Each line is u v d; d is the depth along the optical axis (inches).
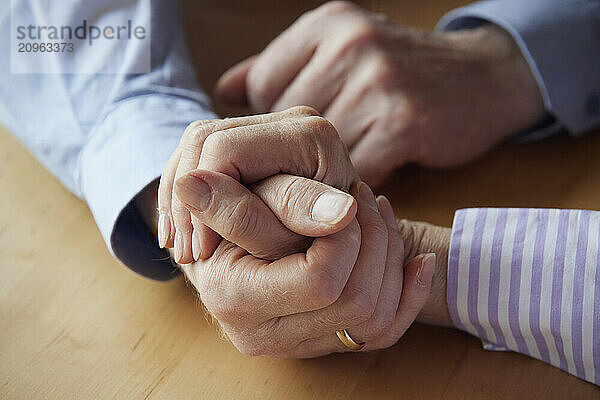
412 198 24.0
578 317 19.9
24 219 23.9
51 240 23.4
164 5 24.9
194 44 28.1
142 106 22.8
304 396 20.2
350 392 20.3
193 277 20.0
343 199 18.2
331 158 19.4
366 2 29.5
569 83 24.9
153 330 21.5
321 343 20.2
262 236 18.7
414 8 29.2
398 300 19.9
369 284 19.1
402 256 20.1
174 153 20.2
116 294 22.2
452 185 24.4
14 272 22.6
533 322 20.2
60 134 23.4
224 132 19.1
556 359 20.5
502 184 24.3
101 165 22.3
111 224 21.5
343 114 24.3
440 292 20.9
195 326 21.5
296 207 18.5
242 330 19.5
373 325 19.6
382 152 23.8
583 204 23.6
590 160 24.9
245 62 26.1
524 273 20.4
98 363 20.8
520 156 25.1
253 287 18.7
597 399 20.0
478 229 20.9
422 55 24.6
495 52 25.2
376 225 19.5
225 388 20.4
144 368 20.7
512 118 24.9
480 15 25.5
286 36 25.4
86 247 23.2
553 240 20.4
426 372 20.6
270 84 25.3
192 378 20.6
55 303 22.0
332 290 18.3
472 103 24.4
